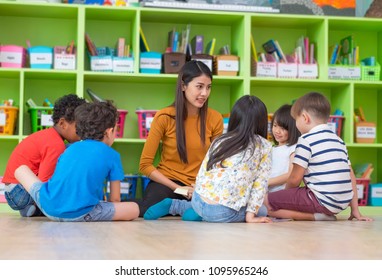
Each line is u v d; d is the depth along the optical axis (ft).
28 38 14.87
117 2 14.03
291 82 14.79
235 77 14.17
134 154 15.15
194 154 11.76
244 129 9.45
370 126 14.87
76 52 14.06
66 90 15.02
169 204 10.27
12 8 13.98
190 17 14.65
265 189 9.57
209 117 11.93
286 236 7.03
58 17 14.88
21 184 10.32
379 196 14.61
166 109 11.65
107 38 15.12
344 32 16.02
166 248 5.65
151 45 15.23
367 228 8.58
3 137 13.38
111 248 5.64
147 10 14.01
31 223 9.05
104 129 9.75
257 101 9.61
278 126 11.94
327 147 10.28
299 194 10.50
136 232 7.45
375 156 15.93
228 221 9.49
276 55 14.79
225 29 15.58
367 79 14.96
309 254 5.27
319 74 14.88
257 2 14.74
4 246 5.79
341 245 6.04
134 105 15.25
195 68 11.06
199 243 6.12
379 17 15.24
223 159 9.41
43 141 10.46
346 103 14.87
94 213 9.43
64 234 7.11
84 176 9.29
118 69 13.97
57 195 9.23
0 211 13.23
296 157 10.38
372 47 16.12
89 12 14.26
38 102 14.89
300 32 15.84
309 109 10.46
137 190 14.88
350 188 10.43
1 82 14.78
